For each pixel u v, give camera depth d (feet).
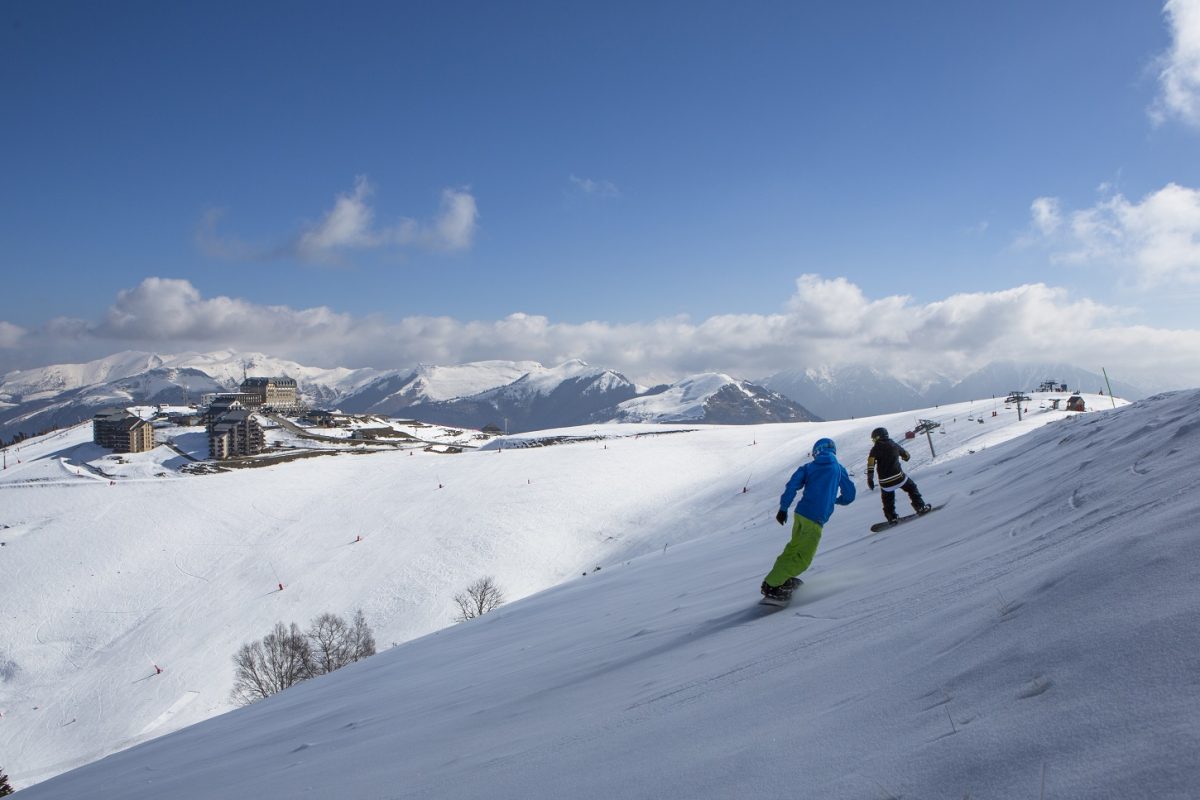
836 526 44.65
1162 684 6.68
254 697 153.28
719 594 29.84
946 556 20.24
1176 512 11.48
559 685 20.90
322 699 37.17
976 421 212.43
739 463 314.14
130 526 268.62
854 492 22.58
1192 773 5.10
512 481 303.07
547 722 16.24
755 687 12.85
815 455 22.84
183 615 205.57
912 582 17.94
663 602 34.06
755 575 32.01
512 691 22.66
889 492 33.88
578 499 276.41
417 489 300.61
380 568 225.35
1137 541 10.74
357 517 271.08
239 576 227.81
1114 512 15.03
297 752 22.86
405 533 251.60
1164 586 8.77
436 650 45.44
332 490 307.58
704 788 8.75
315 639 166.30
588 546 239.50
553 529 249.55
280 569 229.86
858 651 12.63
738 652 16.83
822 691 11.18
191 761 28.17
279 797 16.51
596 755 11.96
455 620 192.03
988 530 22.20
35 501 300.40
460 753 15.80
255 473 332.60
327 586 216.13
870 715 9.26
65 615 211.00
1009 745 6.86
